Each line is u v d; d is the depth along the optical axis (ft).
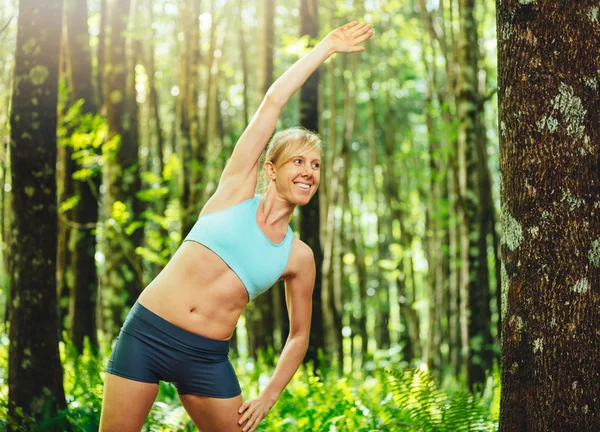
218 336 9.75
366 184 67.36
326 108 60.34
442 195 46.93
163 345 9.52
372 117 49.55
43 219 14.53
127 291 30.96
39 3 14.29
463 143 28.66
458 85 32.01
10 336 14.52
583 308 9.28
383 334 60.49
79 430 14.40
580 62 9.44
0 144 18.94
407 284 64.69
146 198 29.45
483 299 27.58
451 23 33.58
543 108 9.48
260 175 10.68
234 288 9.72
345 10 35.27
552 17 9.46
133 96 32.58
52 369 14.58
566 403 9.30
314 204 27.02
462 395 15.17
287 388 19.40
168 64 51.47
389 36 45.29
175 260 9.80
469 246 27.96
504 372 9.86
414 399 14.78
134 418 9.56
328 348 40.81
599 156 9.42
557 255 9.36
